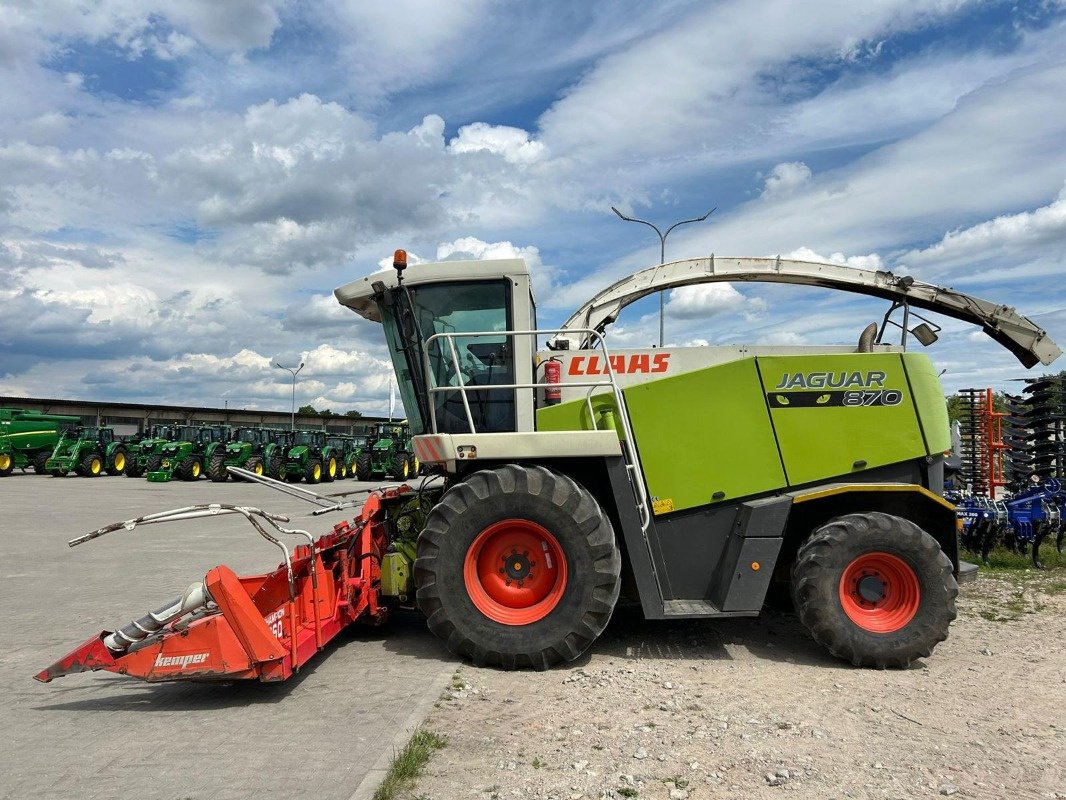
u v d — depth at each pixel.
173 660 4.40
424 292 6.02
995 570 8.84
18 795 3.28
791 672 5.14
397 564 5.91
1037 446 10.02
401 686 4.80
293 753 3.72
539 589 5.32
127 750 3.79
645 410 5.76
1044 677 5.00
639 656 5.56
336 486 27.62
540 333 5.75
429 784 3.35
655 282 8.21
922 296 7.80
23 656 5.55
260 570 8.99
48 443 30.02
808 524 5.83
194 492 22.50
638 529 5.41
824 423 5.80
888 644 5.15
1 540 11.95
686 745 3.79
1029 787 3.34
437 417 5.99
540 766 3.54
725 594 5.42
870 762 3.60
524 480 5.23
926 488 5.86
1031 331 7.66
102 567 9.40
